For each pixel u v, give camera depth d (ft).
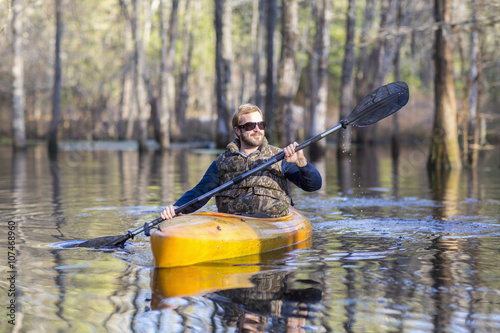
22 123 86.02
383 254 14.64
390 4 94.84
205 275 12.60
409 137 125.49
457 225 19.24
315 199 27.48
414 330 9.13
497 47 59.67
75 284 11.91
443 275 12.40
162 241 13.34
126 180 38.63
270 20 78.07
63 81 140.87
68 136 144.87
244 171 16.06
